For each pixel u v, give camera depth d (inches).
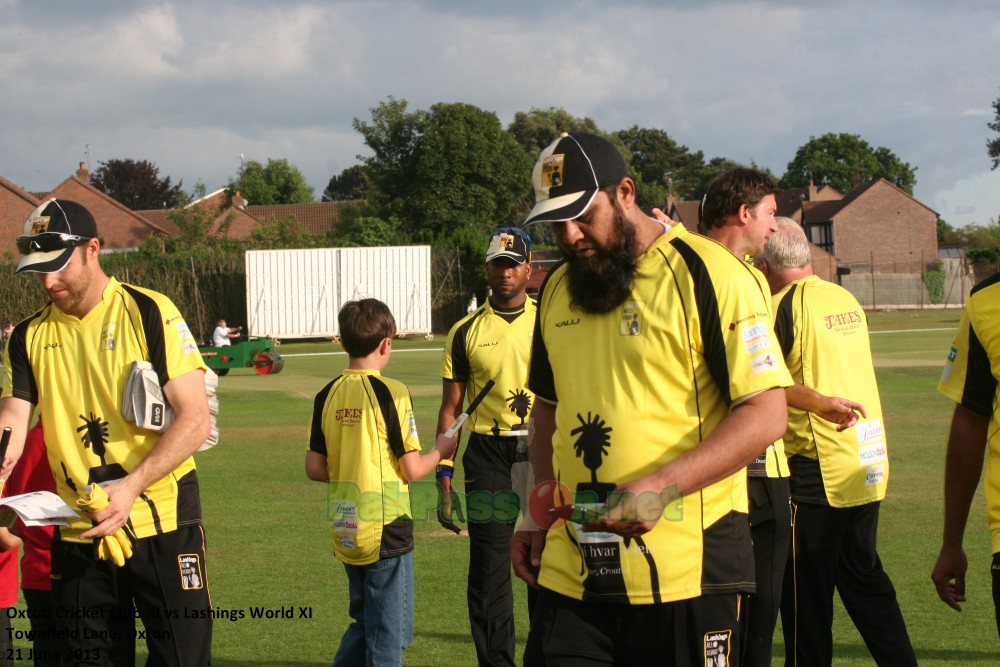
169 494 163.2
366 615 185.3
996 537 139.9
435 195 2225.6
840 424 166.2
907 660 187.6
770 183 173.3
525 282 239.5
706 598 116.1
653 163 4559.5
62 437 163.2
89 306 163.3
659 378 115.8
